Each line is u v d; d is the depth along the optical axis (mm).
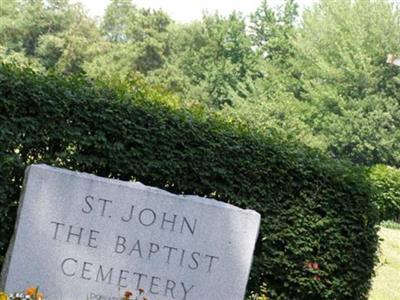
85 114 6840
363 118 34375
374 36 36281
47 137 6770
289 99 36562
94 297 6152
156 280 6191
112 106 6906
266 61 42312
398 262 12828
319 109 35594
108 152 6910
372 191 7293
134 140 6934
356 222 7246
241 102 38531
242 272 6242
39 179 6141
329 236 7211
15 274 6105
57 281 6137
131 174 7004
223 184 7117
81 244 6152
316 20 39094
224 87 41281
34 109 6719
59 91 6777
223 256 6234
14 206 6699
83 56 42781
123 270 6172
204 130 7094
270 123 34969
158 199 6203
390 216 18953
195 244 6219
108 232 6164
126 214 6184
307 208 7199
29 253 6121
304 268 7191
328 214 7211
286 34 44062
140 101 7098
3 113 6648
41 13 45219
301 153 7246
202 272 6223
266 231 7152
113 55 42531
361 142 34250
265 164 7164
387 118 34250
